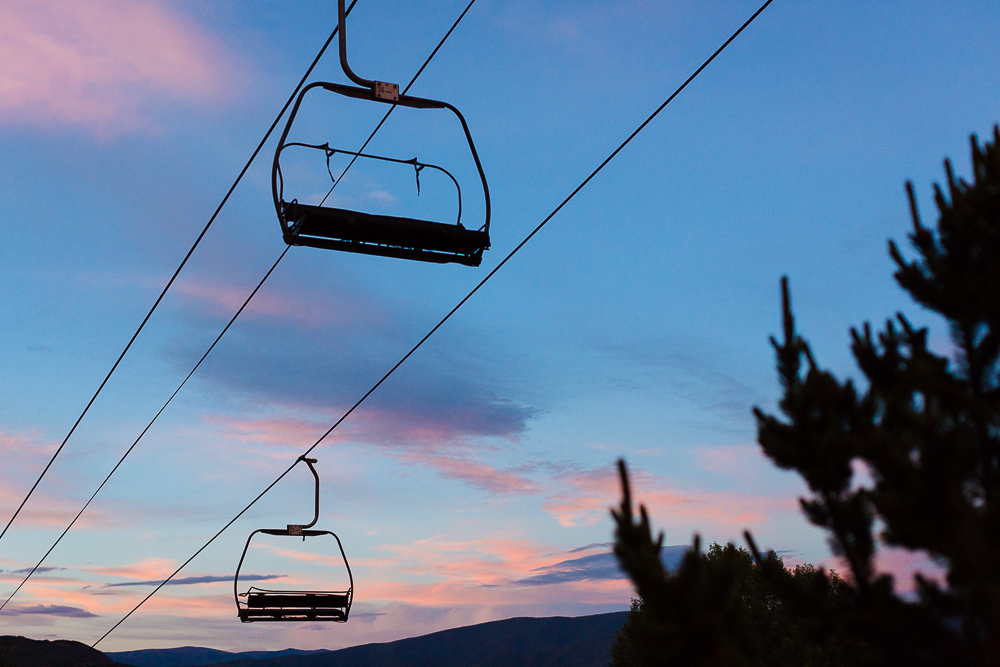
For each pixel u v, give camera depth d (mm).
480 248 9023
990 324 6551
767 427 6812
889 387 6613
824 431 6504
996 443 6102
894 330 6762
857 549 6281
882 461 5914
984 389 6527
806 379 6660
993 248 6617
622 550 5531
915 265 7035
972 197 6789
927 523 5770
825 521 6453
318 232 8555
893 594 5969
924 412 6051
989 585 5105
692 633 5293
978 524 5520
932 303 6848
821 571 6559
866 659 6242
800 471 6555
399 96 8977
